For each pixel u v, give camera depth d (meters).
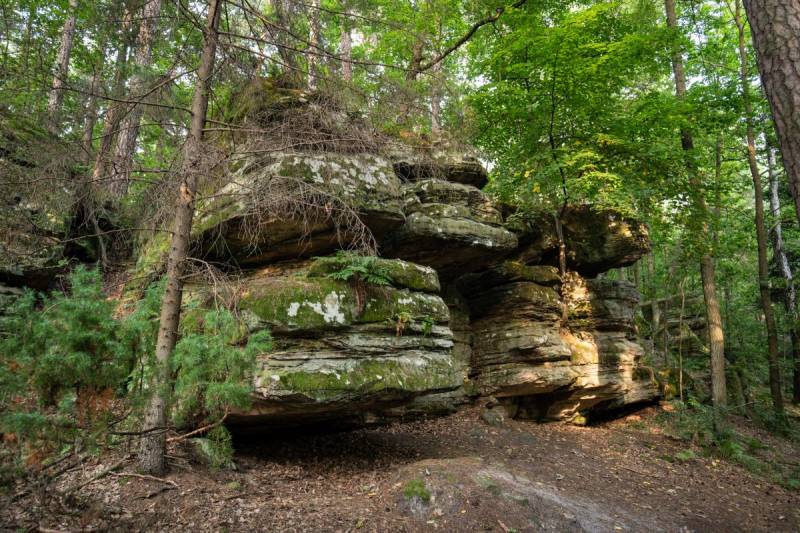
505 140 13.38
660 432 12.80
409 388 7.01
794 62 4.63
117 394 4.41
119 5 6.56
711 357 13.77
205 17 6.93
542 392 11.70
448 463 7.11
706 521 7.45
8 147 6.87
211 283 6.54
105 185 6.86
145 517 4.65
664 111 12.10
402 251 9.69
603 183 11.52
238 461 6.69
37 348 3.87
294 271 7.83
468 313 12.53
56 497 4.19
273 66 7.79
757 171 16.38
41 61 6.41
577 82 11.59
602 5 10.82
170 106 6.08
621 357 13.18
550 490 7.16
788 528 7.65
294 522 5.07
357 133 7.66
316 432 8.74
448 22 14.71
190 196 6.07
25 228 7.58
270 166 7.03
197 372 4.62
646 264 23.59
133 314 4.82
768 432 15.16
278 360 6.25
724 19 16.77
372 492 6.34
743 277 22.28
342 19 8.71
